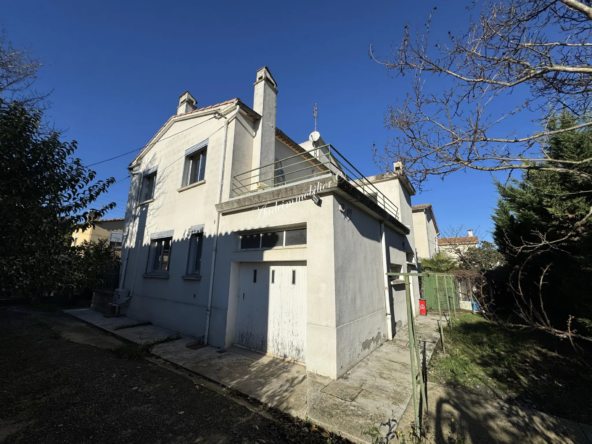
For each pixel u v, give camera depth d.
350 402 3.85
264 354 5.87
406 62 3.49
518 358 6.06
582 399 4.27
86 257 5.37
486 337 7.69
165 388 4.39
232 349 6.21
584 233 4.23
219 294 6.75
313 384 4.39
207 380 4.74
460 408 3.95
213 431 3.30
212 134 8.44
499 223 9.35
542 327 2.38
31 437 3.04
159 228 9.56
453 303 11.28
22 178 4.57
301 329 5.45
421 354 6.06
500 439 3.25
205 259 7.41
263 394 4.14
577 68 2.46
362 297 5.99
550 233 6.68
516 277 9.28
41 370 4.95
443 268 14.14
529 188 7.48
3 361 5.35
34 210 4.25
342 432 3.21
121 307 10.21
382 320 7.00
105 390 4.25
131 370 5.12
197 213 8.12
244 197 6.54
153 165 10.81
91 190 5.33
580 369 5.36
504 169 3.03
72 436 3.09
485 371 5.39
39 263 4.50
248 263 6.60
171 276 8.45
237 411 3.76
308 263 5.25
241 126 8.12
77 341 6.98
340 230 5.37
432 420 3.62
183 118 9.65
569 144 5.17
